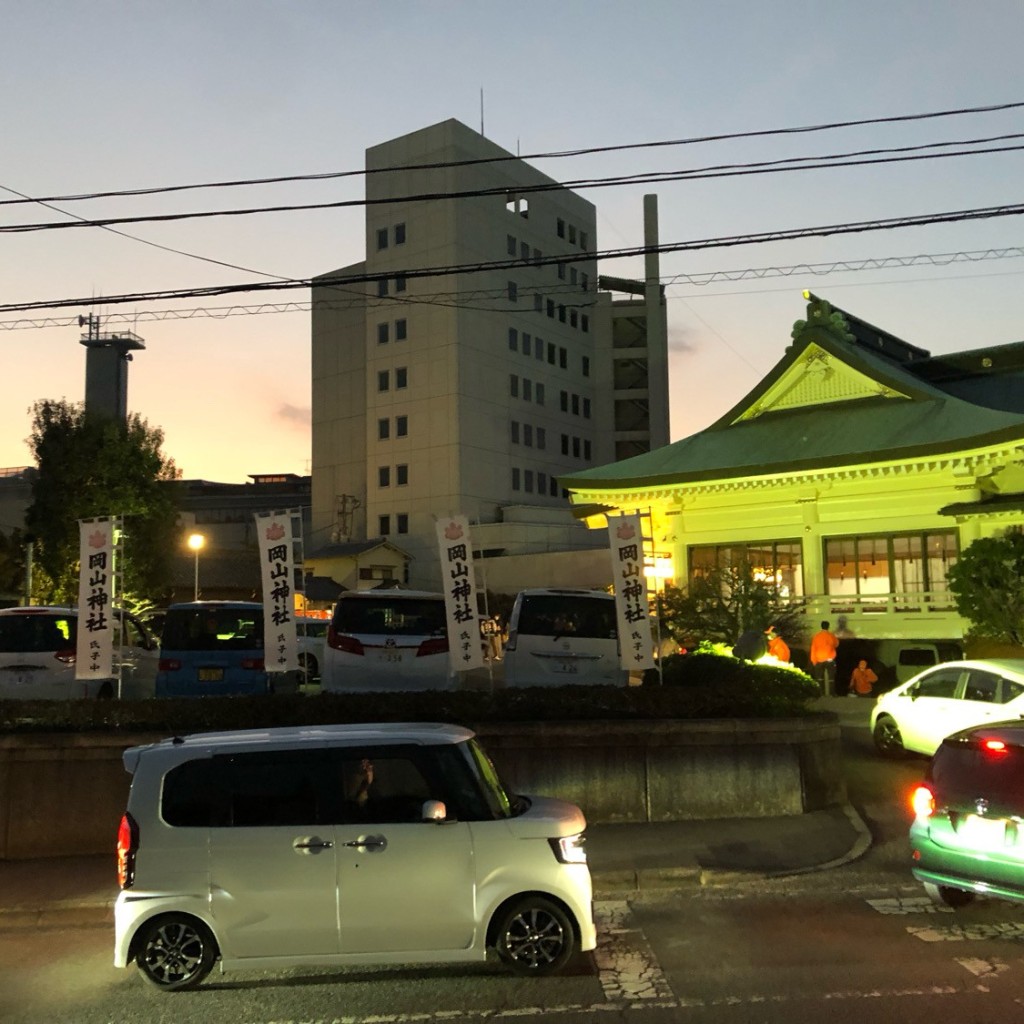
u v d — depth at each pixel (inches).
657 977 283.9
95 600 531.2
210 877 273.4
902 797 525.3
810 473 1069.8
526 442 2893.7
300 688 758.5
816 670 1045.2
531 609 641.0
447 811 281.4
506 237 2874.0
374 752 286.4
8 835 446.6
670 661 614.5
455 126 2736.2
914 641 1057.5
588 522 1311.5
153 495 1371.8
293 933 271.9
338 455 3024.1
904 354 1406.3
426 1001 269.9
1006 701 540.1
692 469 1171.9
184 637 655.8
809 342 1195.9
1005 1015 248.4
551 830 283.7
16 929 359.9
